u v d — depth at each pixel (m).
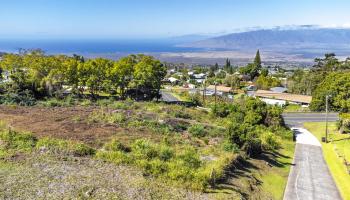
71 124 30.62
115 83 60.78
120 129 30.39
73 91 58.94
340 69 99.25
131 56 69.62
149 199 16.89
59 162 20.25
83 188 17.03
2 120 30.39
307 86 93.00
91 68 59.06
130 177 19.11
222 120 45.66
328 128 49.16
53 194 16.09
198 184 19.33
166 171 20.48
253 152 30.50
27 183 17.02
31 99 44.78
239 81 110.44
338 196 24.12
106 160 21.23
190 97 71.69
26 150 21.64
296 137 44.75
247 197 20.36
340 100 50.59
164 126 33.31
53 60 60.72
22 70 59.94
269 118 46.66
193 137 31.62
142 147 23.89
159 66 64.94
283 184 25.61
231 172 23.47
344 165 31.80
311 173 29.12
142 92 64.44
